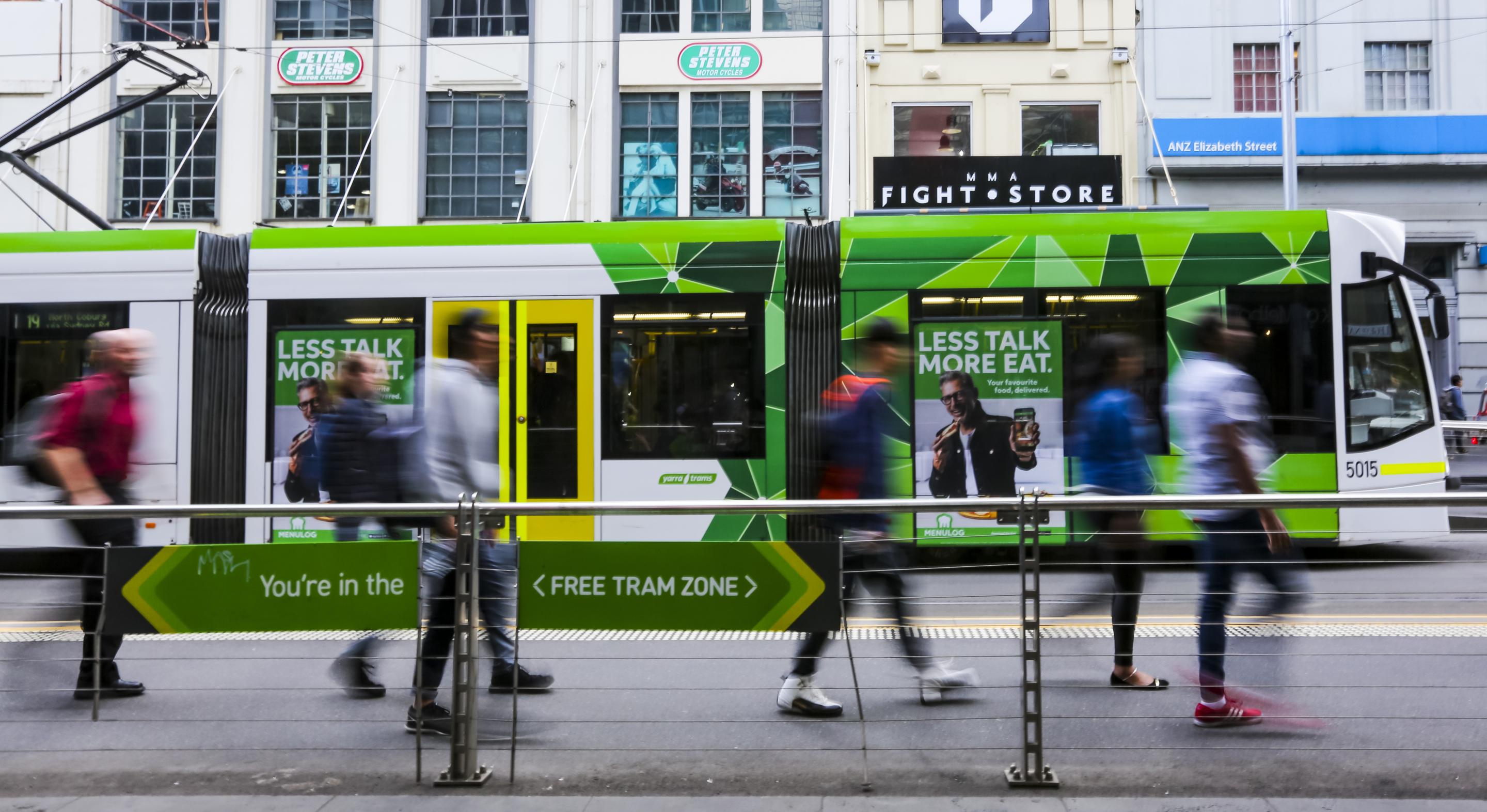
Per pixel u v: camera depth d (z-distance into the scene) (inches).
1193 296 356.5
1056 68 778.2
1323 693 198.7
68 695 182.9
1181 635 195.3
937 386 358.3
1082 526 170.4
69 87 785.6
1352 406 354.6
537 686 210.5
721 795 158.9
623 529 221.5
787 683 198.8
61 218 783.1
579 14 787.4
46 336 375.2
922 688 188.5
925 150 787.4
